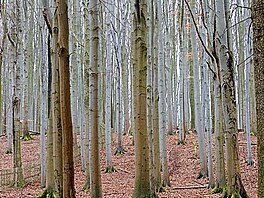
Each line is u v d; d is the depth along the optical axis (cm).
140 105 809
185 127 2302
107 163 1689
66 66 456
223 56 934
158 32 1305
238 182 926
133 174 1619
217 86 1149
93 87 844
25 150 2067
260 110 368
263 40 369
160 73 1277
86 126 1339
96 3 868
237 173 927
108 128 1705
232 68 934
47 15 763
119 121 2070
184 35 2189
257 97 372
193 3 1457
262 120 367
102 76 2145
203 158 1488
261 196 365
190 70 2566
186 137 2294
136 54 826
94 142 827
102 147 2177
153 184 906
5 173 1353
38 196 1004
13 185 1290
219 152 1144
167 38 2109
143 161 803
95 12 866
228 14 996
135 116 815
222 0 943
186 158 1789
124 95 2525
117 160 1898
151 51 1127
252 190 1161
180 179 1460
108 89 1708
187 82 2498
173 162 1741
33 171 1432
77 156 1902
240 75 2348
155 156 1157
